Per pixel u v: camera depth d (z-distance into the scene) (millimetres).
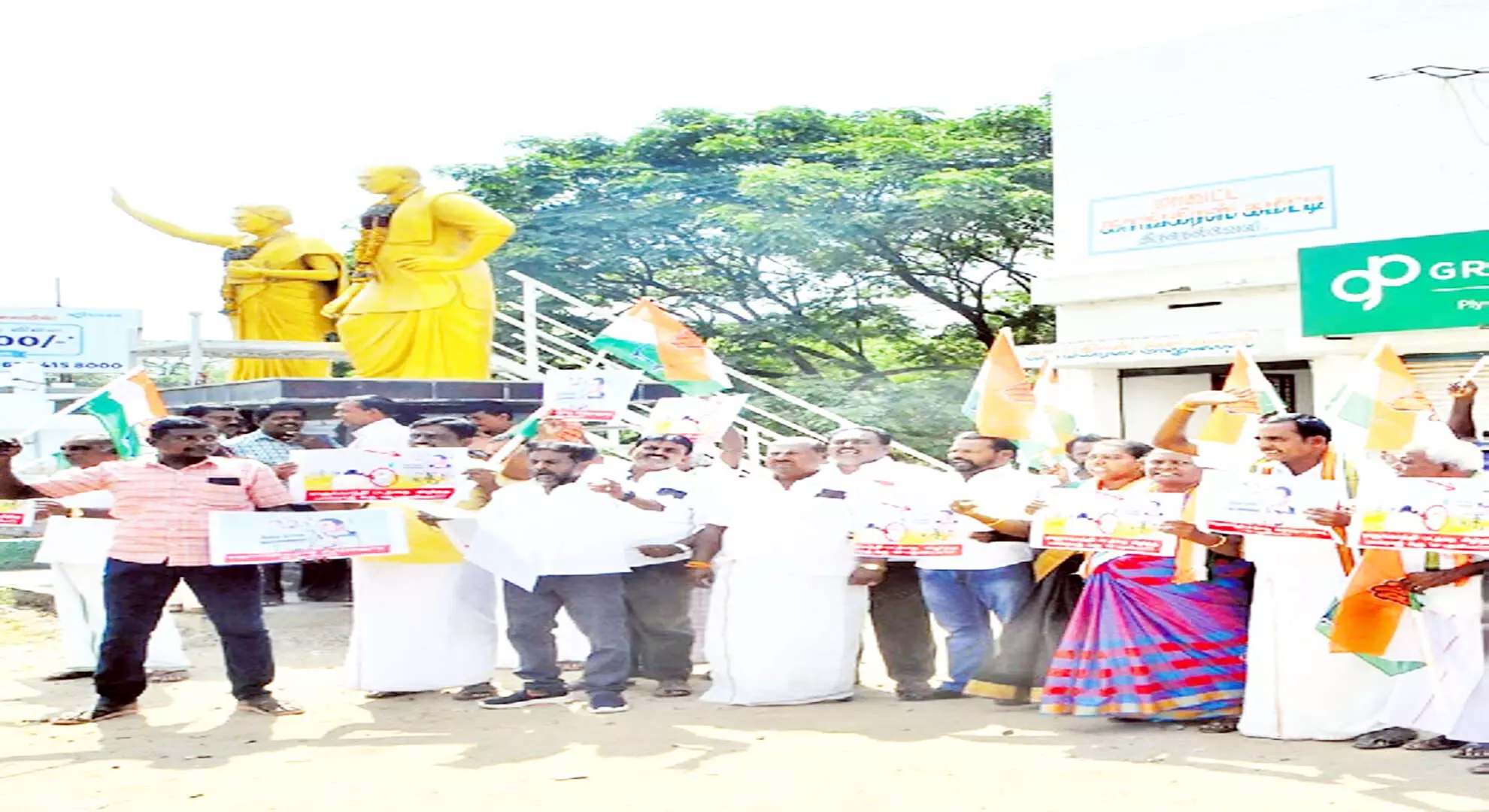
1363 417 6828
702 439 9094
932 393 25688
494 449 9703
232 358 14305
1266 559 6703
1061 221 19922
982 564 7844
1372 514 6051
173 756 6668
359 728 7309
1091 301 19312
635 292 26547
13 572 15133
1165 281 18469
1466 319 15422
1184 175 18703
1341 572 6566
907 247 25688
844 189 24938
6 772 6395
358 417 9977
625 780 6043
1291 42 17750
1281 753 6352
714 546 8031
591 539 7684
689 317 26828
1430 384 16547
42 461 9656
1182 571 6980
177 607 12016
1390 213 16906
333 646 10148
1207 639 6969
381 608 8031
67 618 9047
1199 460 7691
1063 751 6516
